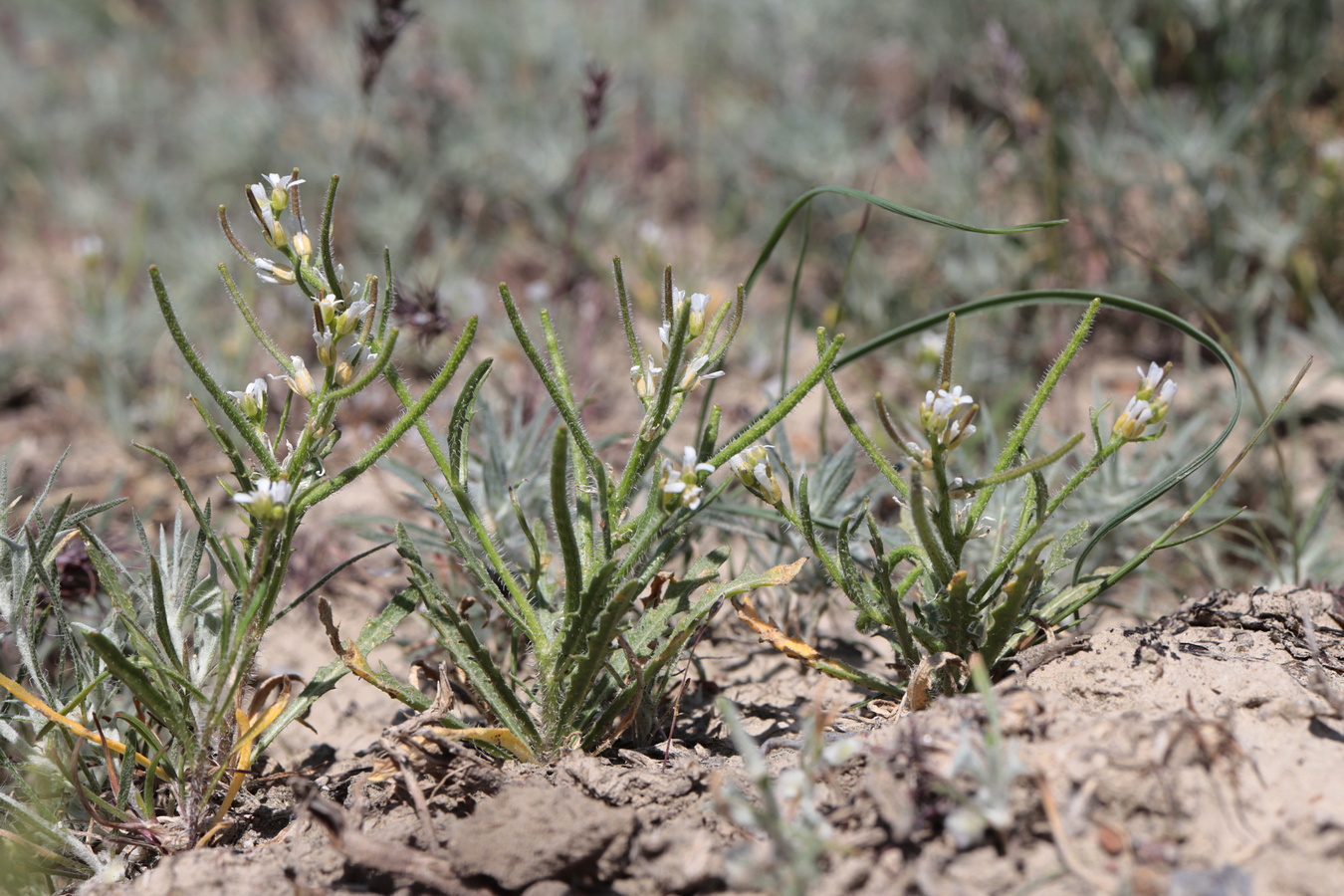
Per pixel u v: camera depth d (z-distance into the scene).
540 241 5.16
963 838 1.66
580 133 5.26
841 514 2.66
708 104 6.11
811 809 1.71
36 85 6.79
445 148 5.32
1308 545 3.07
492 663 2.00
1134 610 2.76
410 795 1.98
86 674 2.14
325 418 1.94
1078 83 5.11
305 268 1.96
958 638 2.05
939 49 5.54
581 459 2.16
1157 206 4.49
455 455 2.06
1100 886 1.62
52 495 3.66
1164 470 2.95
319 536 3.29
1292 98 4.74
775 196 5.05
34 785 2.09
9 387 4.39
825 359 1.96
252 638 1.95
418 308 3.19
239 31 7.56
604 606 1.94
